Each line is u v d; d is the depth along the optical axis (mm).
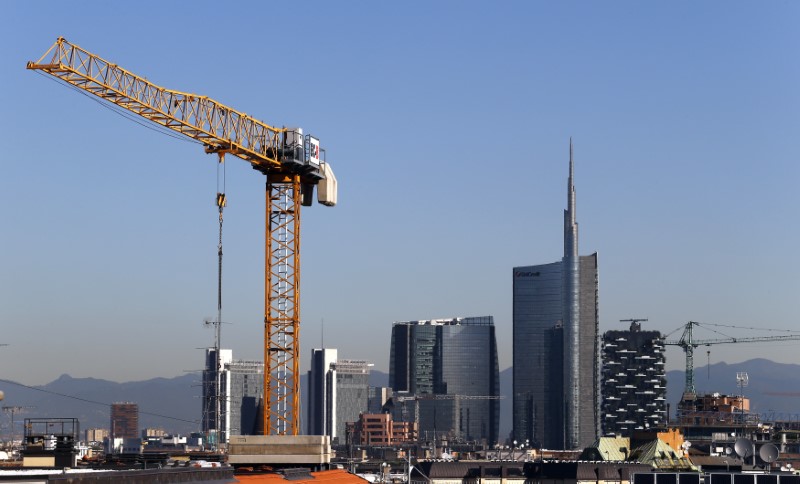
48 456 165250
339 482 189250
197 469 128250
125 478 107125
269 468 198875
